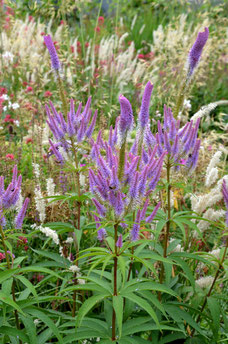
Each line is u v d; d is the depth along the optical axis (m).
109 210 0.80
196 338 0.99
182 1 3.29
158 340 1.00
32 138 1.71
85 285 0.87
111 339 0.86
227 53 3.16
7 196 0.83
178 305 1.01
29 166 1.56
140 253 1.00
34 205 1.23
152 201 1.20
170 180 0.99
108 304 0.96
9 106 1.90
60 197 1.02
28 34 2.58
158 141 0.94
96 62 2.82
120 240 0.83
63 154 1.04
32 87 2.12
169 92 2.27
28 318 0.85
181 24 2.75
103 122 1.48
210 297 0.99
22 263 1.24
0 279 0.80
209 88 2.93
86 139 1.02
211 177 1.10
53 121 0.99
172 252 1.08
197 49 0.94
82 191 1.14
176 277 1.05
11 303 0.78
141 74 2.31
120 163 0.78
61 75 1.03
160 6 4.12
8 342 0.98
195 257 0.98
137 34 3.63
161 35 2.69
